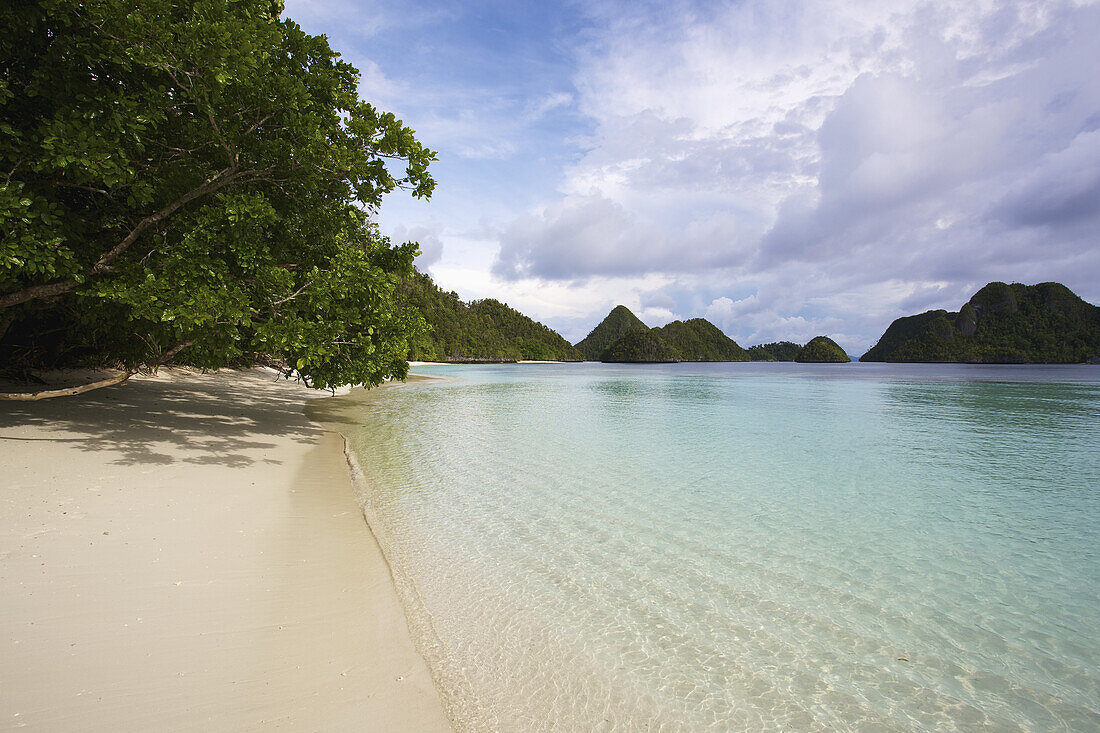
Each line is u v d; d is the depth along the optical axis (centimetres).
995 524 814
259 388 2553
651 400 3053
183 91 945
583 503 881
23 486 663
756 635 469
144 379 2050
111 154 789
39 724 276
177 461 893
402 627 445
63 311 1279
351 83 1341
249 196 995
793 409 2575
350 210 1479
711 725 346
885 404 2886
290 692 335
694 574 600
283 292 1030
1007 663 435
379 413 2084
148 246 1062
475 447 1386
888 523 810
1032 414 2395
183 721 293
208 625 402
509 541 688
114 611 401
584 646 438
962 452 1427
